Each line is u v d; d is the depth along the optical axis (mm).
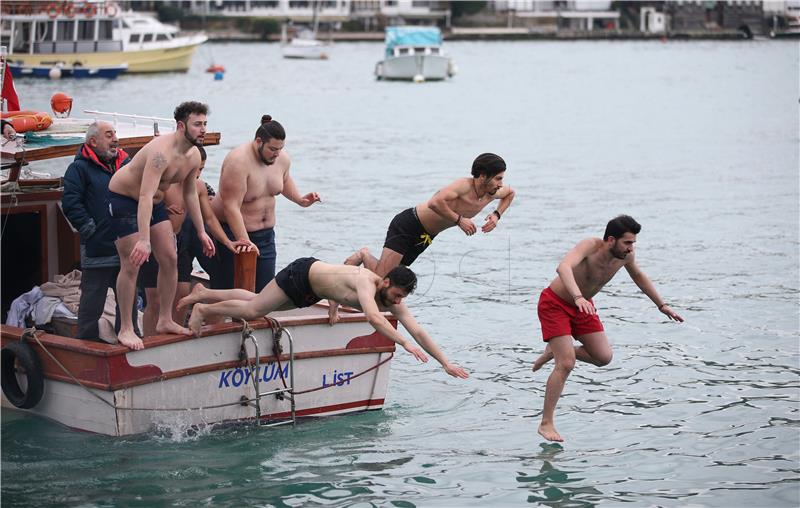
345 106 85938
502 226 33594
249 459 14773
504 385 18625
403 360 20094
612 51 195875
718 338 21281
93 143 15438
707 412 17094
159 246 14914
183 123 14516
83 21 101938
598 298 24641
